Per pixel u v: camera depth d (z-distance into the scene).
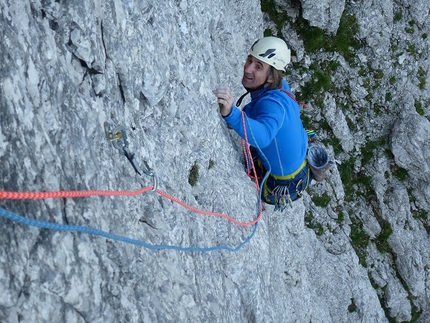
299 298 7.66
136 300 2.81
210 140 4.82
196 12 4.80
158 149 3.64
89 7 2.69
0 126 2.00
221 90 4.18
